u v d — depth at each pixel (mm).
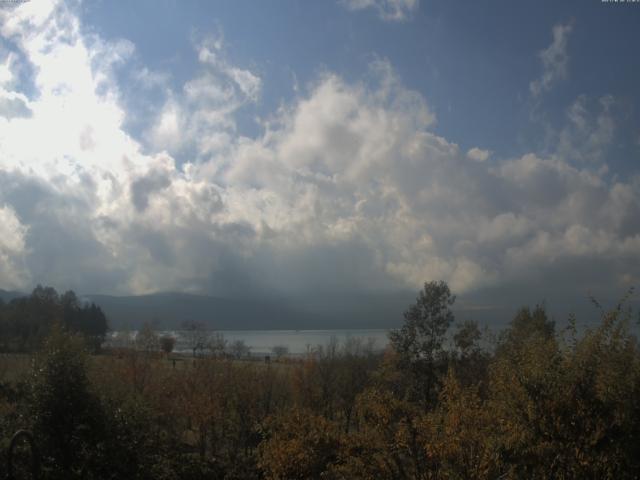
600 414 13117
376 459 15625
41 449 21531
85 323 88750
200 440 32125
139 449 24062
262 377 36062
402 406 15750
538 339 15406
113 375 32969
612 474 12453
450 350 28281
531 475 13062
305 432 21516
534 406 13359
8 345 54594
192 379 36125
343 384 36250
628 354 13492
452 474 13367
